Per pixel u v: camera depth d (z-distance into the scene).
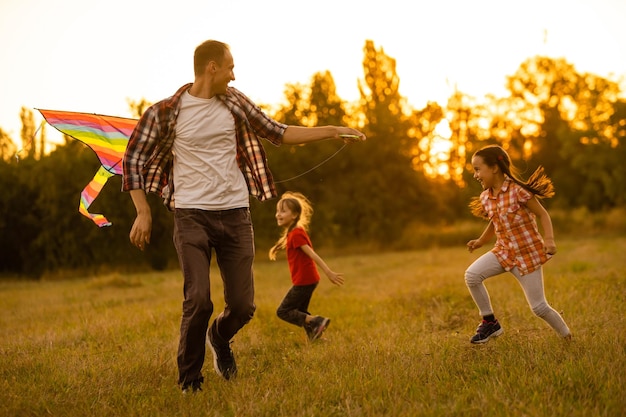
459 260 19.70
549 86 50.31
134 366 5.11
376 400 3.75
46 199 27.53
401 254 27.36
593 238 29.45
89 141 5.14
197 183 4.25
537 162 49.53
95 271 27.05
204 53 4.26
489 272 5.15
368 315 7.96
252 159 4.54
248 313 4.46
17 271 29.28
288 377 4.57
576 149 42.91
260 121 4.54
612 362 4.18
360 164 34.22
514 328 5.97
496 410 3.44
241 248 4.40
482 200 5.28
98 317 8.93
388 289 11.29
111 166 5.13
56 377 4.80
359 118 36.66
